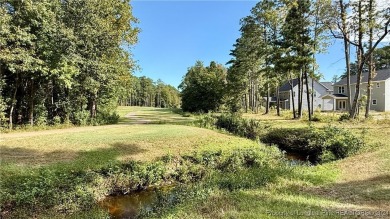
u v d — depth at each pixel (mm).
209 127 19312
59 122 20250
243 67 35500
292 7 22812
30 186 7293
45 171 8211
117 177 8867
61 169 8688
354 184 7488
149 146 12258
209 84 44750
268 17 26266
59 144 11914
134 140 13008
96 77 20891
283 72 25578
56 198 7039
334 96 46094
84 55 19781
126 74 25641
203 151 11906
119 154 10883
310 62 22984
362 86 42781
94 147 11656
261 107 50500
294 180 8219
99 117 24094
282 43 24094
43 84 19469
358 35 20422
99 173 8891
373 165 9344
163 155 11250
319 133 14445
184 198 7129
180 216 5398
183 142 13195
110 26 21984
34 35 15945
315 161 12836
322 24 21953
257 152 12445
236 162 11477
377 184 7332
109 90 24406
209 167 10961
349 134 13367
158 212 6355
